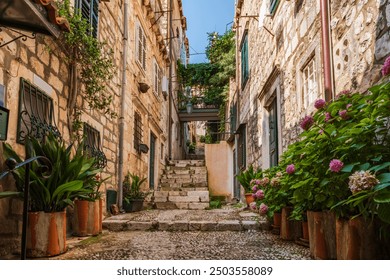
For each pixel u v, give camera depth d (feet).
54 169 9.26
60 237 9.32
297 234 11.04
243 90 32.07
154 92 31.17
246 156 29.50
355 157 7.07
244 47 30.73
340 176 6.83
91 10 15.11
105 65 14.64
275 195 12.19
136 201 20.13
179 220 15.40
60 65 12.19
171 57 41.09
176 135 48.67
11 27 8.03
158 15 34.76
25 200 6.52
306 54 14.20
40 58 10.69
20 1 6.98
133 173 22.79
